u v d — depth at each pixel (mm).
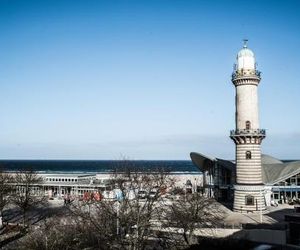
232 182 112938
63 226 59500
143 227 55906
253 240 69438
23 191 102875
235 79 93250
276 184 106125
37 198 117438
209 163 127000
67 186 140000
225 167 115250
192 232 67875
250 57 93125
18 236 73375
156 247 64125
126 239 55469
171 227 67500
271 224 76625
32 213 97375
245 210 91750
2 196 95688
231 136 94375
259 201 92000
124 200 58781
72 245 55406
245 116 92562
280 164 116188
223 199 116438
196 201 73875
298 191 105750
